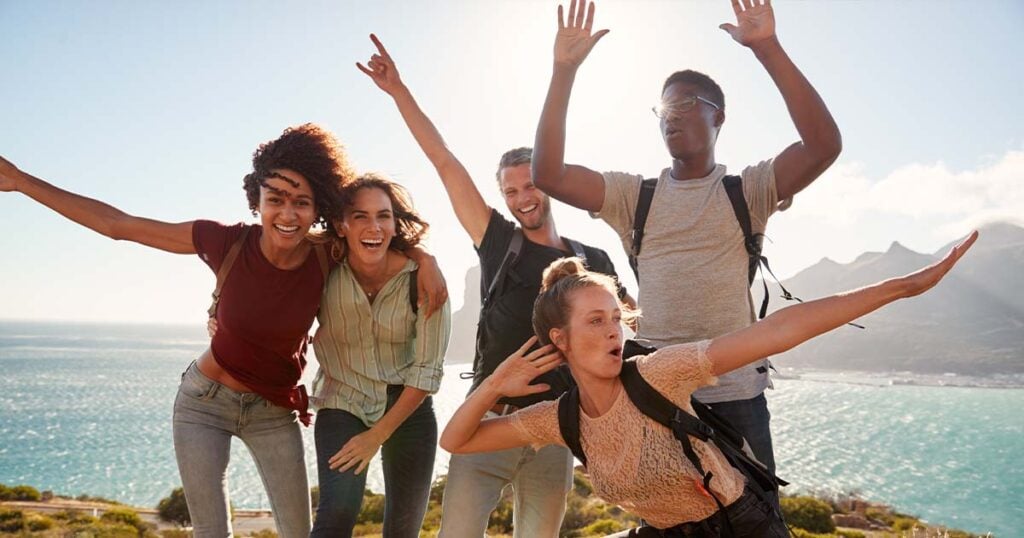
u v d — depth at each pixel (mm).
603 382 2893
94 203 3893
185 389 3885
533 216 4402
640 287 3896
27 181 3793
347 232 3943
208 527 3705
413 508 4312
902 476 101125
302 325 3877
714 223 3684
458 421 3035
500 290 4297
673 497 2824
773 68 3389
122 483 80500
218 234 3875
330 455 3953
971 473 106625
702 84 3768
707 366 2637
